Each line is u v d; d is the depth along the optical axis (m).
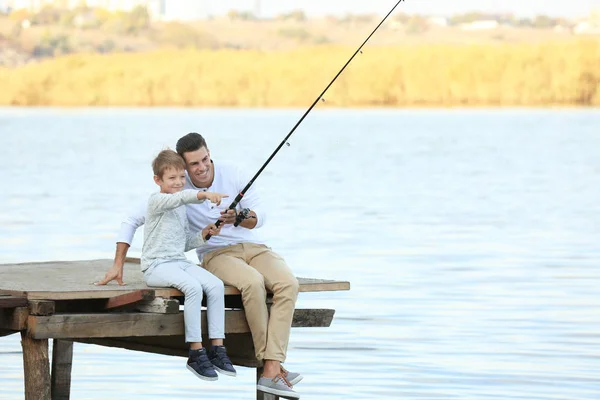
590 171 73.81
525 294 31.22
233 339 18.12
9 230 45.28
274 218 49.50
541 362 23.80
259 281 17.27
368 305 29.52
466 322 27.44
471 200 57.62
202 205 17.98
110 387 22.08
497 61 150.50
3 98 167.00
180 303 18.70
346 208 53.81
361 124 122.19
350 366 23.45
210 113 143.75
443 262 37.00
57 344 21.28
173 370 23.30
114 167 77.06
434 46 156.00
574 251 39.69
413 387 22.03
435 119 129.00
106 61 170.50
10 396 21.45
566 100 148.25
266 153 88.12
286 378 17.36
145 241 17.42
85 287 17.23
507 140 100.06
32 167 77.31
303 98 155.12
